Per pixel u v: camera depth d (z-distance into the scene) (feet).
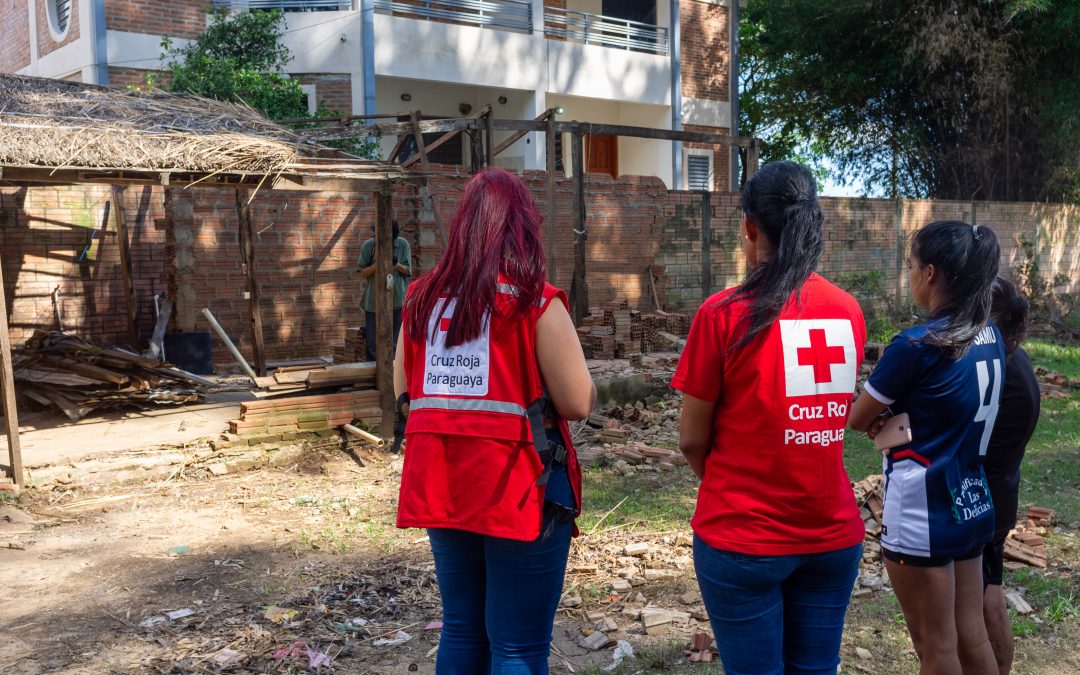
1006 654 10.86
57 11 58.85
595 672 13.21
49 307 38.93
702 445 8.30
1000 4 67.15
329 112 50.34
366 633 14.60
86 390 29.89
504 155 70.23
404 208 41.96
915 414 9.21
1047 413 32.91
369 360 33.37
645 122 77.61
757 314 7.75
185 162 24.43
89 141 23.57
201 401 32.40
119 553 18.65
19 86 26.99
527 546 8.50
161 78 54.08
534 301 8.42
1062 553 17.99
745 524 7.87
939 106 74.74
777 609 8.06
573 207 43.52
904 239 62.95
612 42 77.92
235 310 40.42
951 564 9.33
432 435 8.57
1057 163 74.49
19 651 13.92
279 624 14.94
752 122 93.86
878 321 58.85
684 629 14.58
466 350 8.47
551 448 8.49
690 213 51.96
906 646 13.92
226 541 19.43
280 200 41.19
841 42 74.64
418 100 67.56
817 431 7.83
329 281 42.70
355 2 58.44
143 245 40.96
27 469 23.29
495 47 64.69
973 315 9.10
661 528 20.24
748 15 93.97
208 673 13.19
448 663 8.98
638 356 40.60
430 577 17.03
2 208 37.83
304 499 22.56
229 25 50.21
